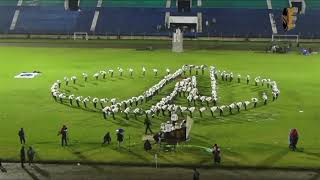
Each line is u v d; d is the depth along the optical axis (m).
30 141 45.78
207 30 137.25
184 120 47.53
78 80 75.44
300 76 80.44
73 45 119.69
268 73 82.69
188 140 45.97
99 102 60.72
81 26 140.00
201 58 99.06
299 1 146.25
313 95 66.00
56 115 55.22
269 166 39.44
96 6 148.00
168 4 148.38
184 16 142.12
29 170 38.28
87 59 96.69
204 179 36.56
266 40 132.12
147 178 36.72
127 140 45.91
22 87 70.44
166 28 138.75
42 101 61.94
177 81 73.50
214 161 39.91
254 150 43.47
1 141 45.75
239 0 149.88
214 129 49.78
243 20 141.12
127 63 91.38
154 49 113.00
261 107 59.25
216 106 57.47
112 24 140.25
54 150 43.19
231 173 37.91
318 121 53.28
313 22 138.75
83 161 40.38
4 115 55.34
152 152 42.69
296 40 129.88
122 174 37.53
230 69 85.94
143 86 70.94
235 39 133.38
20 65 89.25
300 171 38.50
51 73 81.31
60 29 139.12
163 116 54.19
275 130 49.69
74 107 58.94
